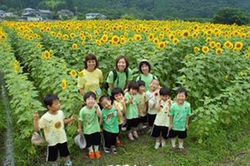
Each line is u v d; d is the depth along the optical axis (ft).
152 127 20.16
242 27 51.72
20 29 47.70
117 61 20.61
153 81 20.29
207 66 24.08
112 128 18.49
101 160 18.11
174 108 18.12
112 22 68.03
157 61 25.36
